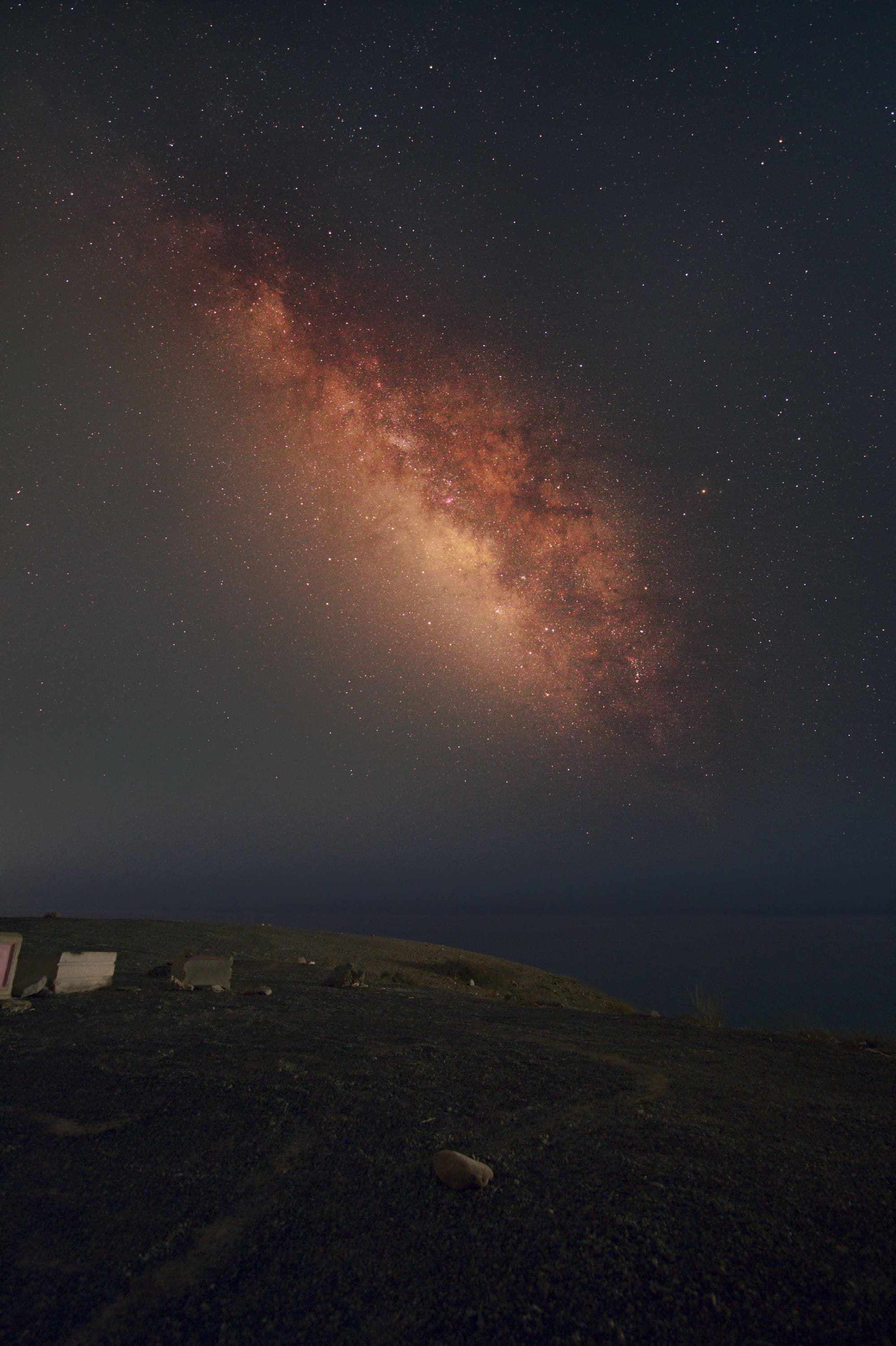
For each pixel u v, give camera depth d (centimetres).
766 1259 286
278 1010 842
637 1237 305
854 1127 448
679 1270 280
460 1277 279
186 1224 319
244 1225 319
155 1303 263
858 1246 294
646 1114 471
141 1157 385
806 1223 314
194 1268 286
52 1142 400
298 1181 361
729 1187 353
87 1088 492
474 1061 614
